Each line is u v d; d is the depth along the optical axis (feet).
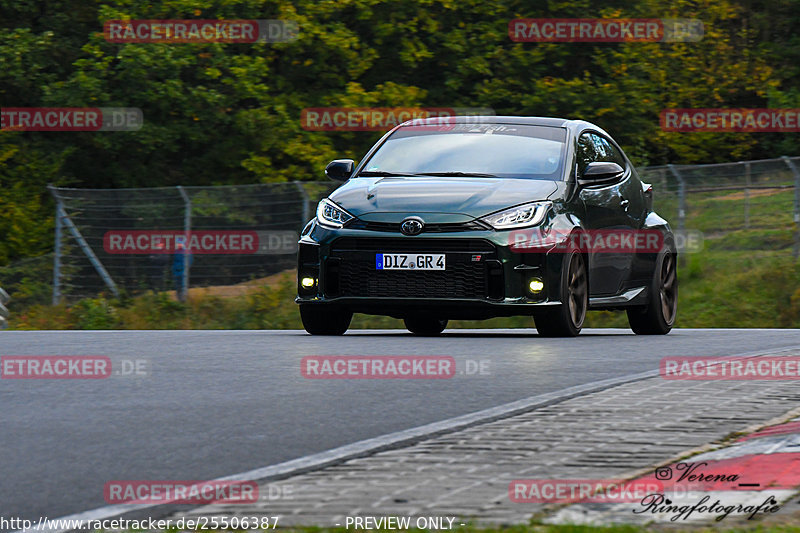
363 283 115.24
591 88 317.22
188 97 299.38
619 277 127.75
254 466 56.85
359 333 132.67
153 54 291.79
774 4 438.40
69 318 218.79
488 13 327.06
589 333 134.10
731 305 228.84
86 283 229.66
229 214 229.66
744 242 244.63
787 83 432.66
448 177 121.19
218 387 81.82
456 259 113.29
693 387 79.46
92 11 327.88
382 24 320.09
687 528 43.11
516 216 114.62
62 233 230.27
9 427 67.00
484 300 113.09
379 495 48.80
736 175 247.29
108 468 56.49
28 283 229.86
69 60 317.83
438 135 128.77
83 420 69.15
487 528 42.75
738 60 431.84
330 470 54.49
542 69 326.24
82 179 313.94
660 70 387.34
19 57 303.27
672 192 249.34
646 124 331.36
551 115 316.60
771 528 42.80
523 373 88.48
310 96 319.88
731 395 75.82
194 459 58.44
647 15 342.03
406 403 74.79
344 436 64.18
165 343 112.27
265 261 228.84
